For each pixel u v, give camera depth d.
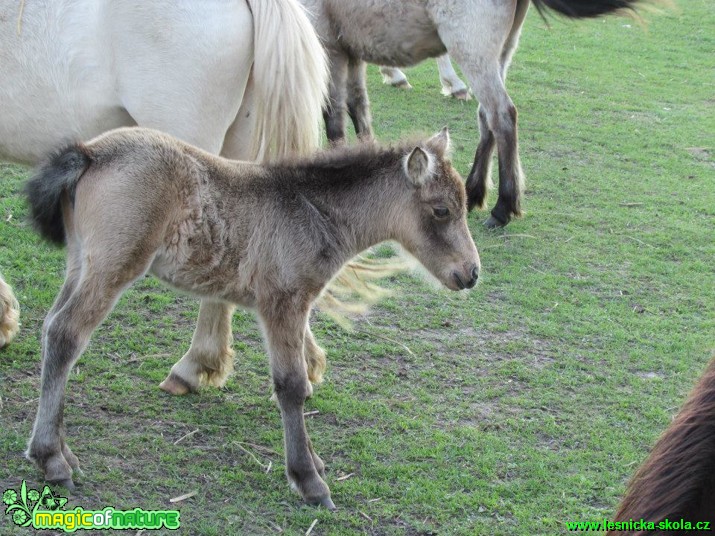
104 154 3.82
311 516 3.98
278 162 4.16
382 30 7.65
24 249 6.42
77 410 4.59
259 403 4.94
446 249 4.26
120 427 4.50
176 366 4.93
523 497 4.30
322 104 5.26
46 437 3.87
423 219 4.23
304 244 4.03
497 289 6.71
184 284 4.04
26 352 5.12
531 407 5.16
